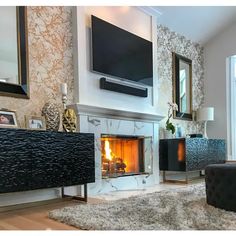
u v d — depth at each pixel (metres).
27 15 3.17
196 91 6.09
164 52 5.28
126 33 4.25
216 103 6.15
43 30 3.32
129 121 4.22
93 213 2.31
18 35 3.06
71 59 3.61
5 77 2.93
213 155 5.18
